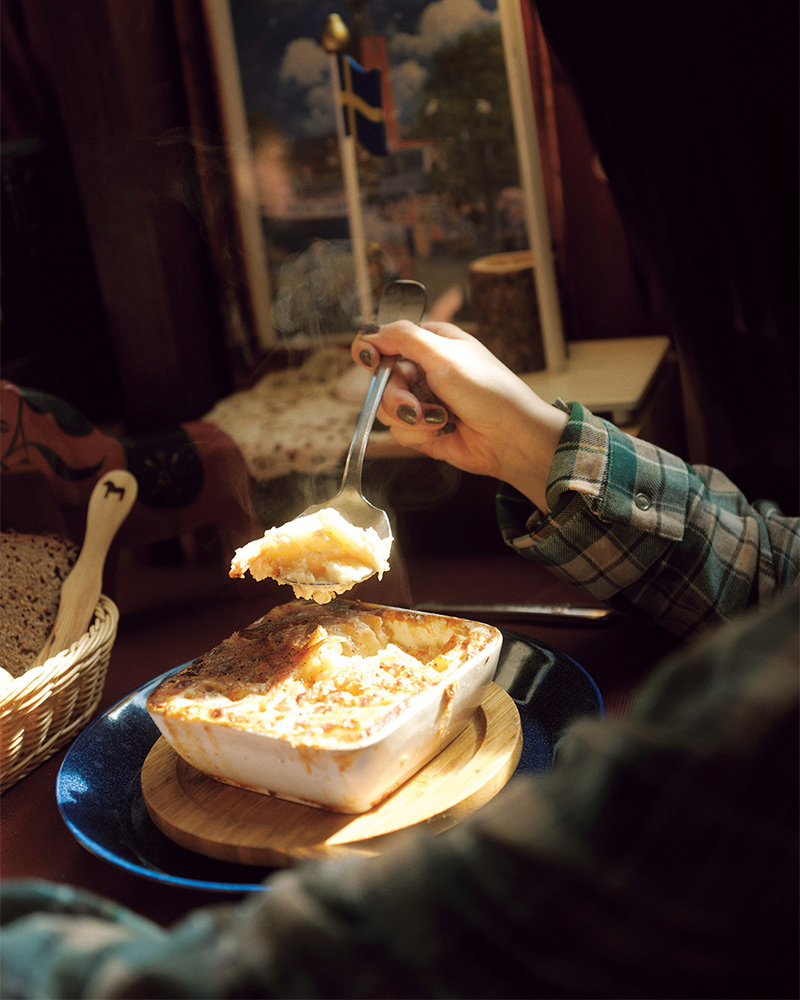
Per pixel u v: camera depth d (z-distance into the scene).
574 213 1.22
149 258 1.11
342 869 0.28
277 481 1.08
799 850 0.25
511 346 1.11
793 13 0.57
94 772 0.63
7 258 1.13
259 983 0.26
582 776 0.26
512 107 1.10
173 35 1.16
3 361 1.15
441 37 1.11
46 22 1.02
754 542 0.70
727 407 0.79
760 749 0.25
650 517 0.67
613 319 1.28
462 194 1.16
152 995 0.26
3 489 1.10
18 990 0.28
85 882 0.56
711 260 0.69
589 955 0.25
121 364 1.17
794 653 0.26
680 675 0.27
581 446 0.69
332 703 0.57
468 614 0.88
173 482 1.02
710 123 0.63
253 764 0.56
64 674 0.68
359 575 0.64
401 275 1.22
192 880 0.50
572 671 0.69
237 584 1.03
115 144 1.06
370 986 0.26
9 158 1.13
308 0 1.14
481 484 1.08
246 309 1.28
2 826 0.62
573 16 0.61
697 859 0.25
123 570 1.13
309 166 1.22
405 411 0.74
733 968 0.26
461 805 0.55
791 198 0.64
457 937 0.26
